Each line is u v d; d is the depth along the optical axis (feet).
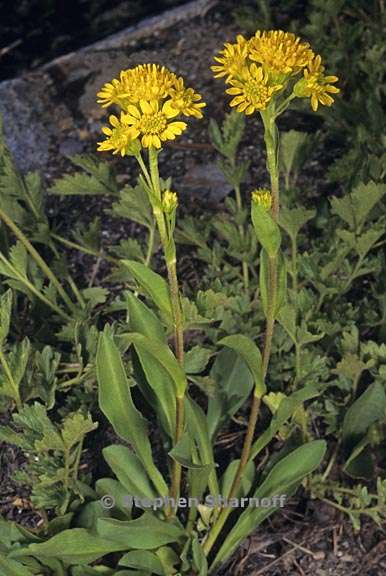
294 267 9.72
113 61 13.83
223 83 13.46
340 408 9.16
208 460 8.36
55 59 13.88
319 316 9.42
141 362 8.00
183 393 7.14
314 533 8.86
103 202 12.19
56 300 10.76
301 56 6.21
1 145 9.94
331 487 8.87
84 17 15.03
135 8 15.03
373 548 8.71
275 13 13.98
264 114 6.34
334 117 11.77
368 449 8.93
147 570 8.04
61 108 13.30
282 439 9.35
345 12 13.38
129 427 7.86
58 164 12.67
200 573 7.74
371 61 11.81
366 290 10.60
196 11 14.40
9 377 8.14
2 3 15.34
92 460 9.49
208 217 10.82
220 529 8.38
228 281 10.71
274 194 6.56
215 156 12.53
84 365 9.54
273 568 8.68
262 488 8.14
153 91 6.13
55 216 12.07
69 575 8.20
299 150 10.72
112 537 7.72
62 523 8.14
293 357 9.34
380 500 8.36
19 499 9.25
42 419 8.01
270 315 7.01
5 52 14.58
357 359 8.66
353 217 9.37
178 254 11.39
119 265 10.52
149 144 6.12
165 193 6.36
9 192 10.09
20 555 7.75
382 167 10.24
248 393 8.98
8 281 9.82
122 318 10.72
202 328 9.30
